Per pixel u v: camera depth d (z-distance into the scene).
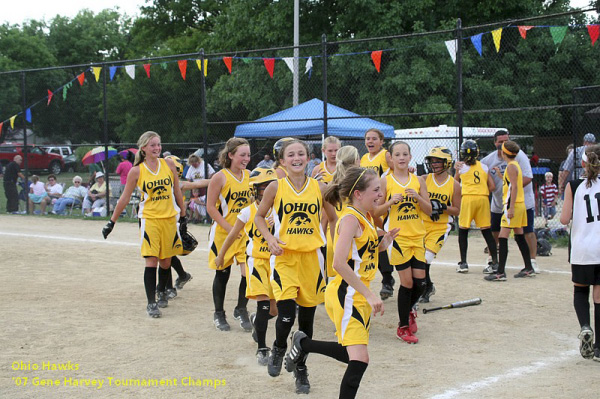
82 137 33.25
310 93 20.80
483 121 19.78
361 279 4.34
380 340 6.07
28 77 29.88
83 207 17.09
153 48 41.81
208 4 34.34
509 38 19.70
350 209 4.27
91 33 48.72
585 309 5.39
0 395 4.64
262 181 5.41
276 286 4.94
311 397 4.62
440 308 7.11
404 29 21.33
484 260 10.21
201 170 14.81
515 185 8.29
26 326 6.47
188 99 25.28
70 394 4.66
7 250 11.48
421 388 4.75
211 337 6.15
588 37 18.72
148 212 6.84
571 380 4.91
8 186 17.92
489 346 5.83
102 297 7.80
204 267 9.81
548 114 19.47
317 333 6.30
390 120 19.48
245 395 4.66
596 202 5.35
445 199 6.98
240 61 22.70
